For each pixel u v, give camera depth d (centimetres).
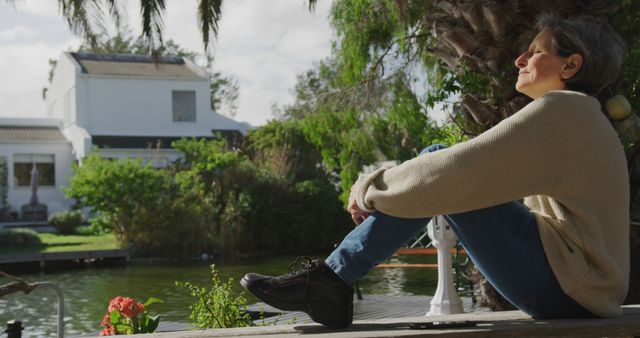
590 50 229
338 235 2666
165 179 2362
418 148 1464
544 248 218
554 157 208
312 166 2806
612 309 221
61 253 1973
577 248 215
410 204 212
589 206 213
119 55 3353
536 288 222
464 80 493
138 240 2223
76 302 1270
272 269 1809
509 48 480
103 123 3136
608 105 287
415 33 1155
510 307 502
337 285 224
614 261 216
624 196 219
